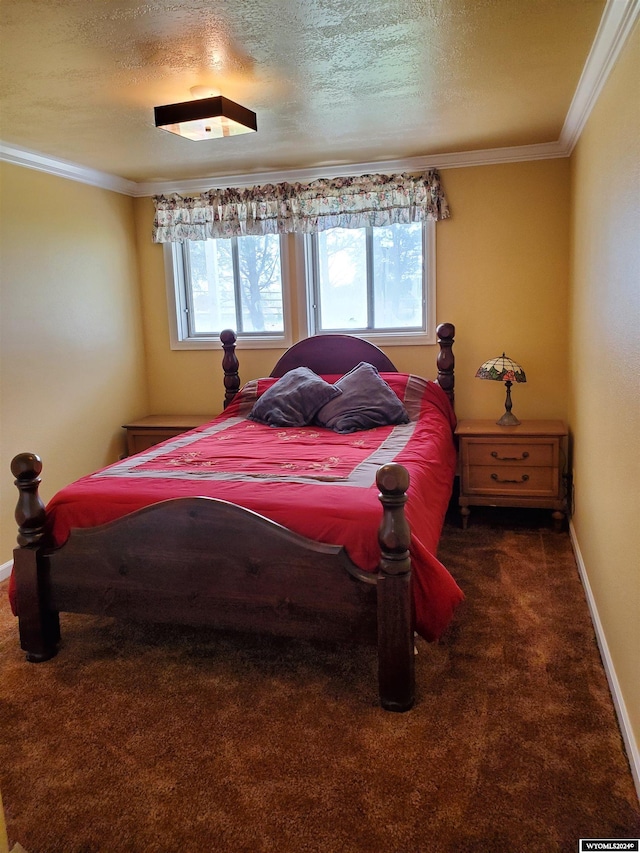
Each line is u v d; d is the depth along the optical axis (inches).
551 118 130.3
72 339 159.0
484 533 149.0
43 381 149.4
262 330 185.0
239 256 183.2
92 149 140.9
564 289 158.9
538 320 161.8
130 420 183.6
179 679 94.0
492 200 159.9
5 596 127.0
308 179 170.4
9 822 67.9
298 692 89.4
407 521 83.4
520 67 101.1
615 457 86.0
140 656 101.0
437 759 74.5
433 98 115.3
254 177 173.2
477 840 62.9
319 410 148.6
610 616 89.0
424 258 168.2
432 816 66.1
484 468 150.2
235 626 90.5
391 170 164.4
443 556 135.2
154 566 93.0
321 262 177.5
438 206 161.0
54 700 89.7
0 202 136.1
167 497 96.4
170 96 108.4
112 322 174.9
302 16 80.6
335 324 179.6
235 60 94.2
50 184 150.9
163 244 184.1
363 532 85.2
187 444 131.3
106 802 70.3
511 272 161.6
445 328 160.7
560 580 121.9
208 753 77.5
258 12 79.0
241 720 83.6
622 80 81.7
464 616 108.6
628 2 72.7
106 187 171.2
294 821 66.4
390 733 79.5
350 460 112.7
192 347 187.2
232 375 178.5
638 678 69.5
